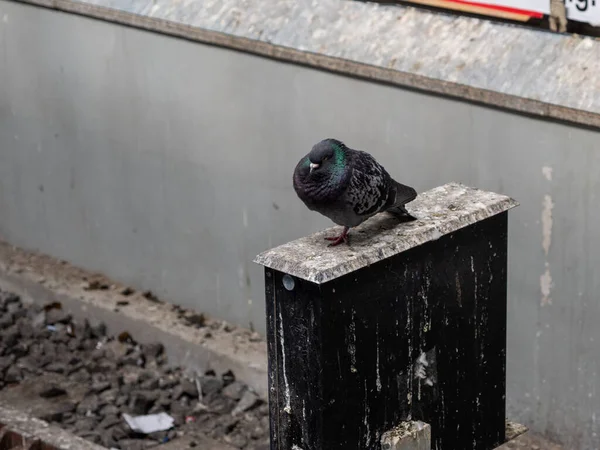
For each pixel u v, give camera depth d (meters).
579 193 6.62
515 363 7.25
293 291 4.58
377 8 7.43
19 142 9.89
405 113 7.27
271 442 4.91
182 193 8.78
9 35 9.58
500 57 6.78
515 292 7.11
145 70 8.66
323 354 4.56
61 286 9.53
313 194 4.75
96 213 9.48
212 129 8.40
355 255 4.58
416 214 5.02
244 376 8.30
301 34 7.65
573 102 6.42
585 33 6.52
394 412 4.92
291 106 7.87
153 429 7.84
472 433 5.34
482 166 7.00
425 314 4.93
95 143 9.26
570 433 7.09
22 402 8.17
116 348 8.91
